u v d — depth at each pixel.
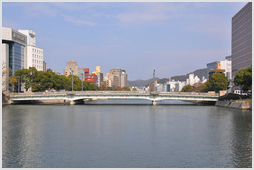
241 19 192.88
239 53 197.38
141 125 68.50
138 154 41.47
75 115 90.88
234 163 37.28
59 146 46.25
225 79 167.75
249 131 59.38
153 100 144.88
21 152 42.59
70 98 141.38
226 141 49.75
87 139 51.56
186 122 73.62
